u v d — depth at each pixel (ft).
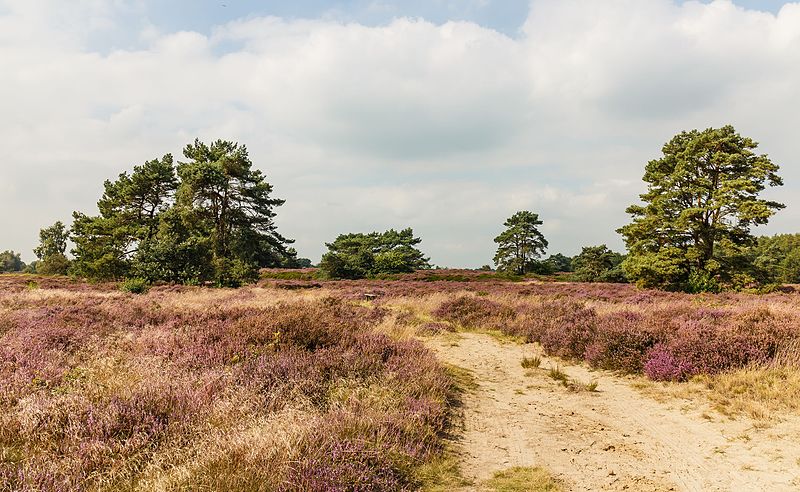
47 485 11.51
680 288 93.81
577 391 26.09
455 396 24.21
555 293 89.61
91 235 122.52
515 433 19.44
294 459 13.15
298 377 20.74
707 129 102.37
